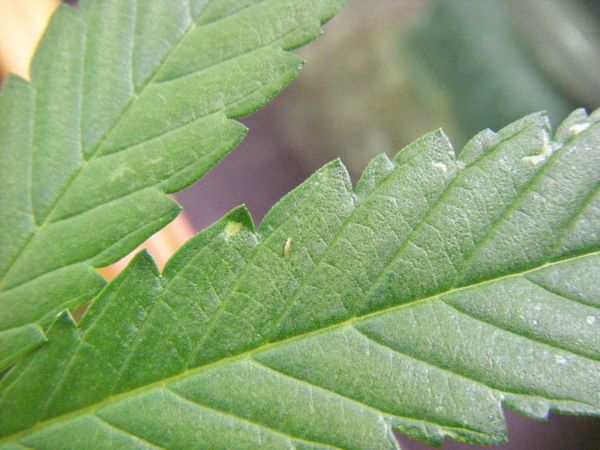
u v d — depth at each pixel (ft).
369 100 0.42
